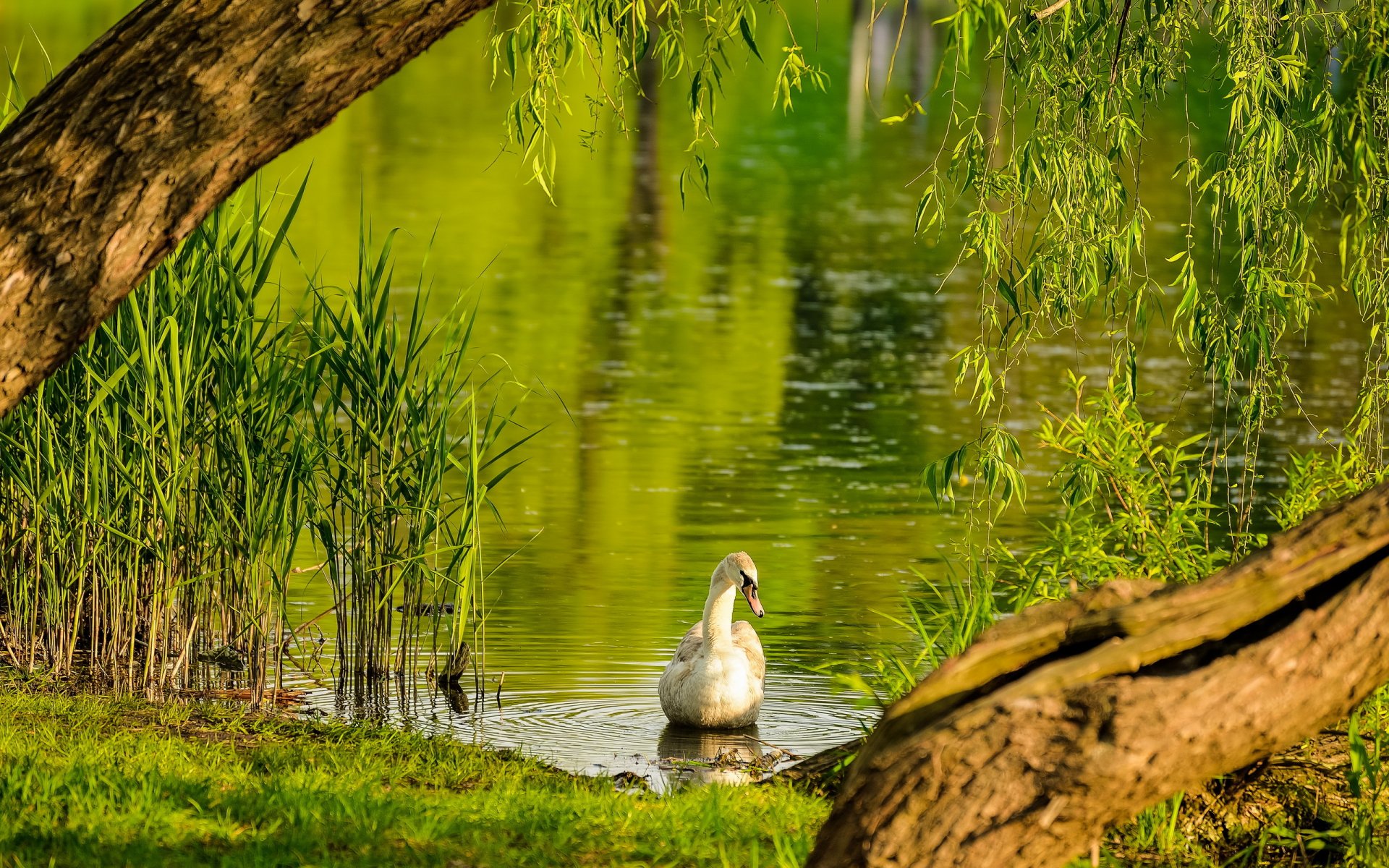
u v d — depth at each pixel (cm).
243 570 1475
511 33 1064
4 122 1438
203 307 1450
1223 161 1151
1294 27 1120
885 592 1786
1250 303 1138
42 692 1388
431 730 1353
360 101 7394
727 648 1412
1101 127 1124
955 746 578
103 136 596
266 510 1451
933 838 578
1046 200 1146
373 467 1519
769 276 4169
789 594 1777
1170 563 1166
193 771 1059
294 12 597
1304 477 1197
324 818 930
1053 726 574
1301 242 1157
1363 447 1239
